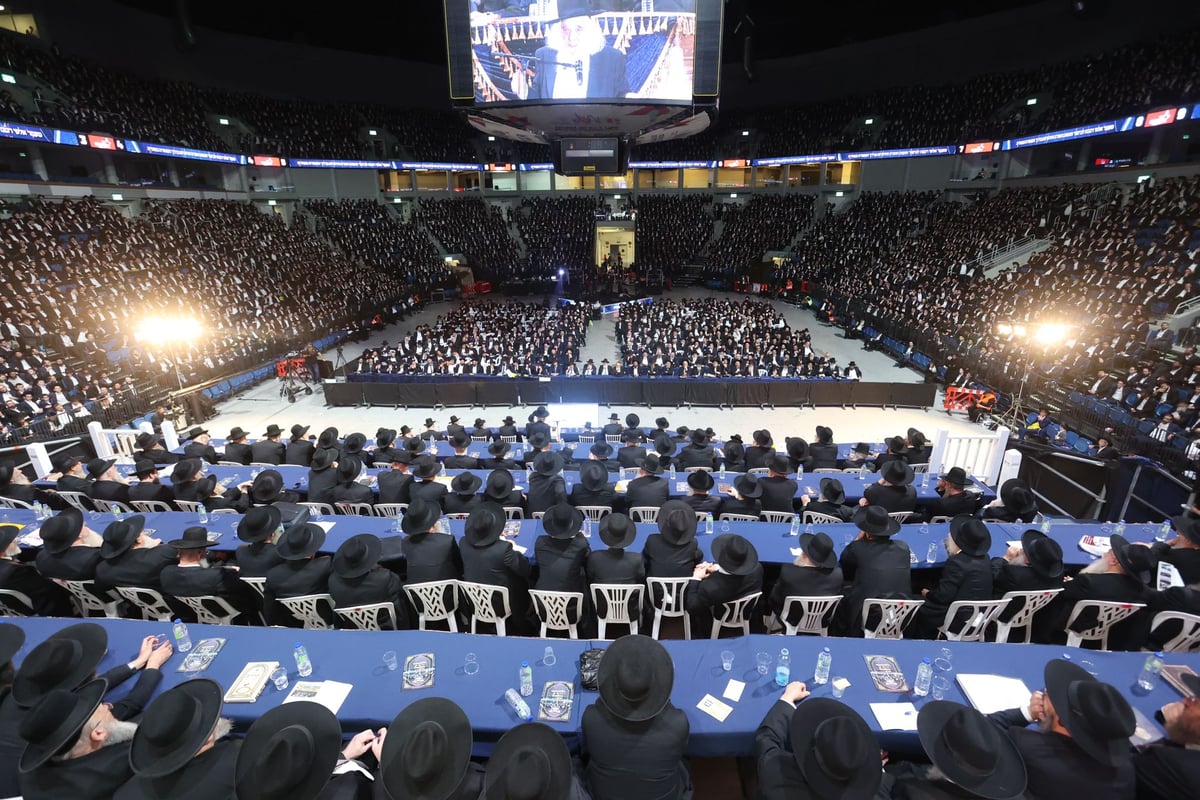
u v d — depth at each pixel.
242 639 5.11
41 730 3.52
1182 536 6.26
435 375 22.59
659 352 25.94
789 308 40.69
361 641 5.07
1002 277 28.08
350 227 44.62
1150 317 20.28
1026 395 19.86
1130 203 27.08
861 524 6.51
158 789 3.51
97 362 21.11
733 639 5.12
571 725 4.21
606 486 9.21
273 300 31.12
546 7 19.77
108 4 35.22
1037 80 38.16
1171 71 29.14
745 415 20.95
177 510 9.52
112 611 6.70
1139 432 15.01
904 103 44.88
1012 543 6.47
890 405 21.55
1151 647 5.66
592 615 6.77
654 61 20.25
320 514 8.55
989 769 3.33
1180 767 3.59
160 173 37.38
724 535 6.26
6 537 6.67
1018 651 4.97
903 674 4.69
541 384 22.09
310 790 3.24
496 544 6.22
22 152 30.59
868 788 3.27
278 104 44.84
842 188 47.78
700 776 5.20
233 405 22.62
